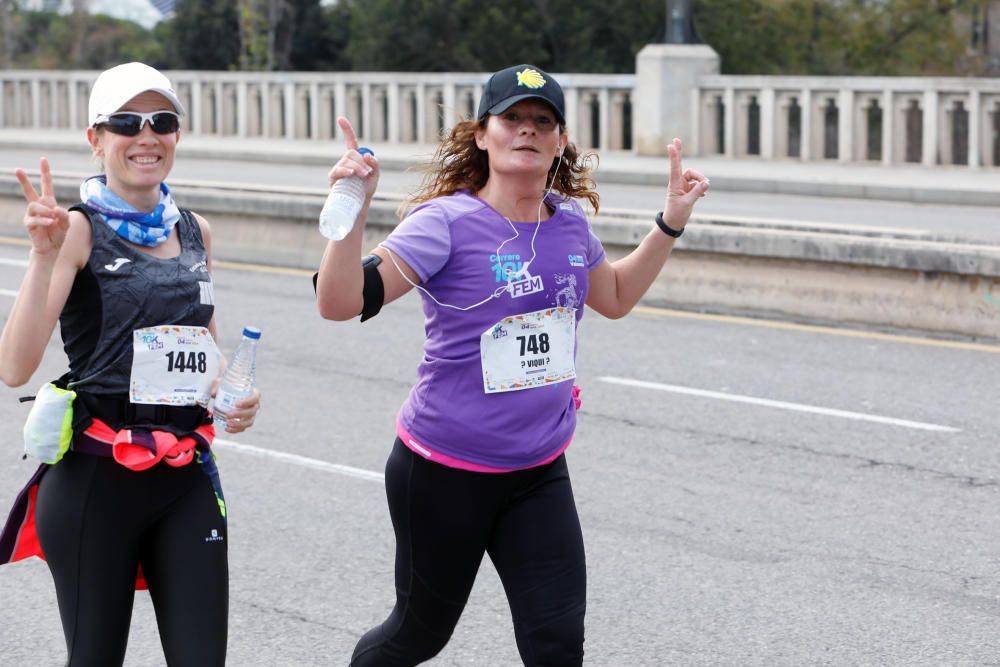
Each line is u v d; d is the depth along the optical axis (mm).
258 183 57562
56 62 147250
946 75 113812
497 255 10203
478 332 10227
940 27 113500
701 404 23469
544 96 10062
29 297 9547
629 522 17453
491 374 10211
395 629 10898
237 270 38625
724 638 13961
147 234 10039
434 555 10516
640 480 19203
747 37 115938
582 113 68875
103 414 9969
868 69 115125
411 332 29797
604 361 26812
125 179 9984
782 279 31078
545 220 10469
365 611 14695
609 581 15477
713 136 65250
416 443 10383
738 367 26281
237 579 15570
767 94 62875
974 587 15281
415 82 74688
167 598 10047
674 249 32438
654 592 15156
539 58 118312
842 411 22953
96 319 9945
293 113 79500
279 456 20406
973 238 31234
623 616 14516
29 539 10523
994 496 18516
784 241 30703
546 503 10445
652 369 26109
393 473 10586
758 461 20125
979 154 58062
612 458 20281
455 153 10555
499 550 10523
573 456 20391
